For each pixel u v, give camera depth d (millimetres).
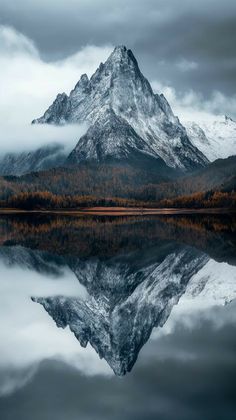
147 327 64750
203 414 40625
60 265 113312
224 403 42625
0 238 175000
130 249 139500
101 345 57969
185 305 75875
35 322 67000
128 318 69875
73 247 146125
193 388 44844
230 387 45469
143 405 42656
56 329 64125
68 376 48781
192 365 50438
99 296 82812
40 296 81938
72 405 42625
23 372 49844
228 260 117625
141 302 78688
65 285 91375
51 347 57344
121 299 80812
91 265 113188
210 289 87188
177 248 140250
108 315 71688
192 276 98750
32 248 144125
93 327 65500
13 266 112062
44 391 45281
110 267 110125
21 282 93625
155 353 54375
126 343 58625
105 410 41312
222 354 53250
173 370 49375
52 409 42000
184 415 40219
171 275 100500
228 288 87625
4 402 43094
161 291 86312
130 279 96875
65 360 53219
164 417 40219
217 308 73750
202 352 54031
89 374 49188
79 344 58500
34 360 53188
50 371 50188
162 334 61062
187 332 61469
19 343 58500
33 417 40594
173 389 45000
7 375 49031
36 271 105438
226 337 59031
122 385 46406
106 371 49938
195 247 142125
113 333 62906
